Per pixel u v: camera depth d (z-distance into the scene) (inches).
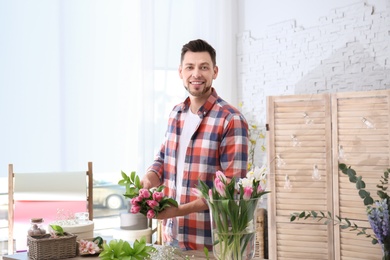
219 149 84.5
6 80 154.5
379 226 70.2
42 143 159.3
